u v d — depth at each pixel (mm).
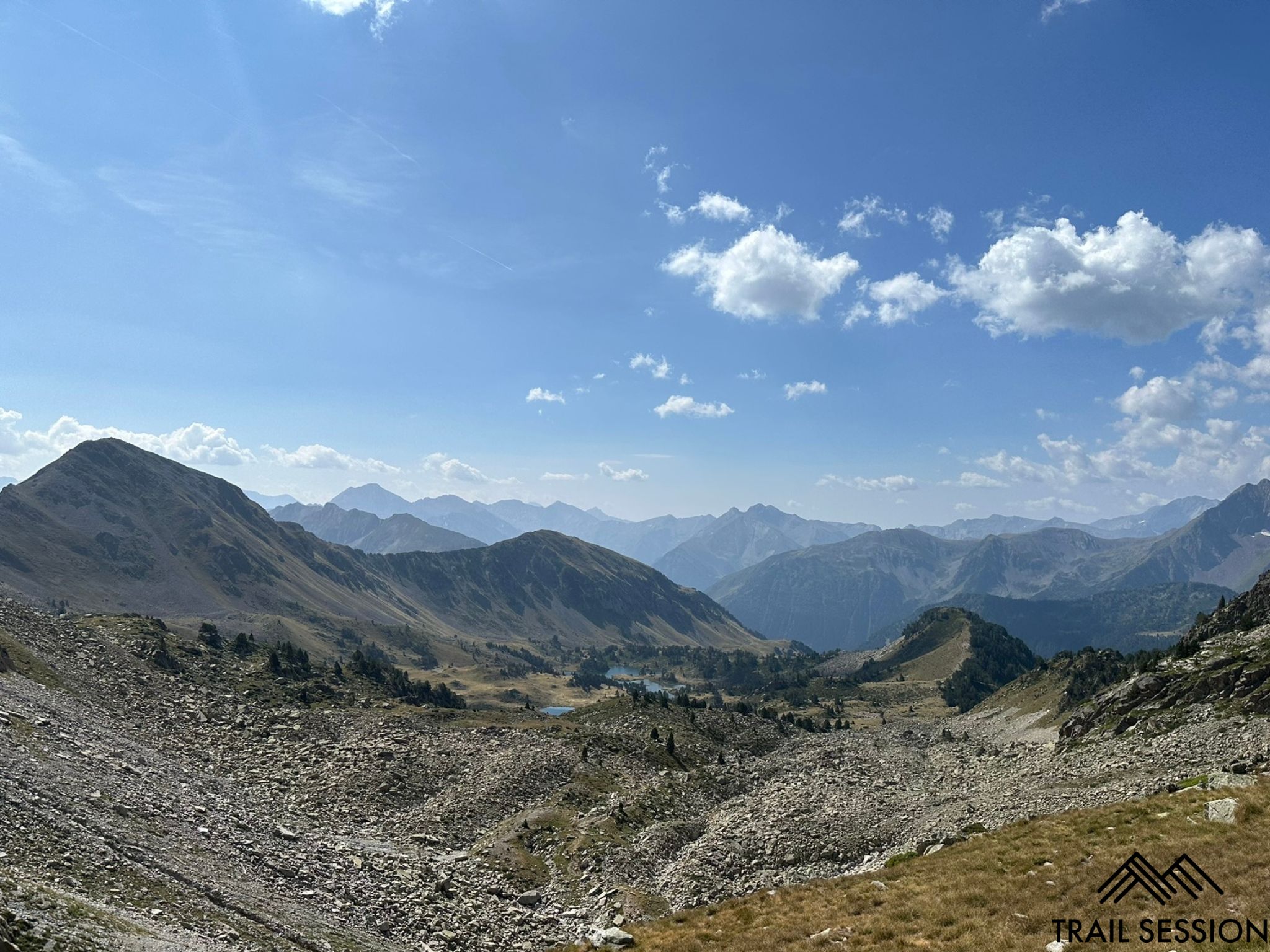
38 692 70812
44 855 30922
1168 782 63250
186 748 81625
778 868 67812
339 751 93312
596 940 42156
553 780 92875
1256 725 76812
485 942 46219
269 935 33500
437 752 98688
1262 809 38750
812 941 34469
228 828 48125
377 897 46531
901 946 31734
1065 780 79875
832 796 87125
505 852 69062
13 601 102375
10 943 21828
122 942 25516
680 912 47094
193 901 33438
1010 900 34875
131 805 43375
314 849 51781
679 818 87125
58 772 43219
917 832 71438
